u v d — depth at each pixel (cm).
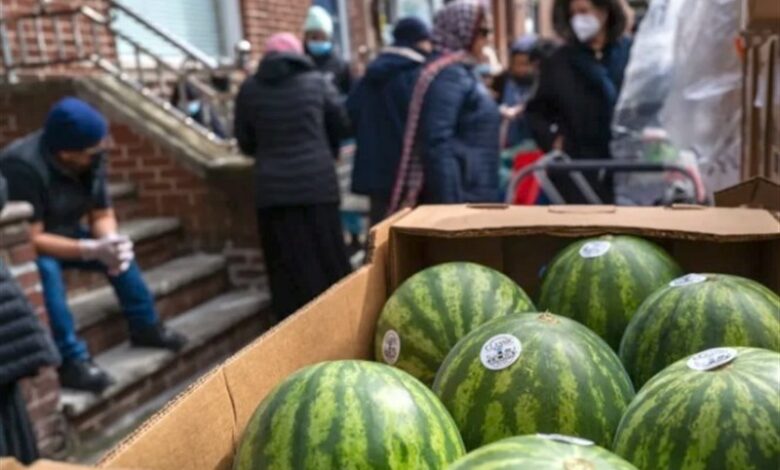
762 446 86
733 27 231
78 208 379
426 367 137
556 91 377
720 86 241
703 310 118
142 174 535
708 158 254
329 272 439
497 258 171
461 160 363
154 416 91
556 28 381
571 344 109
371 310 153
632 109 326
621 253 145
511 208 171
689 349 117
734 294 119
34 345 249
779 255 140
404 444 93
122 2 649
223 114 601
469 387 108
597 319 141
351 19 930
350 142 627
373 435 92
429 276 146
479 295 141
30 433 257
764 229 141
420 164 370
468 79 364
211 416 100
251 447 96
